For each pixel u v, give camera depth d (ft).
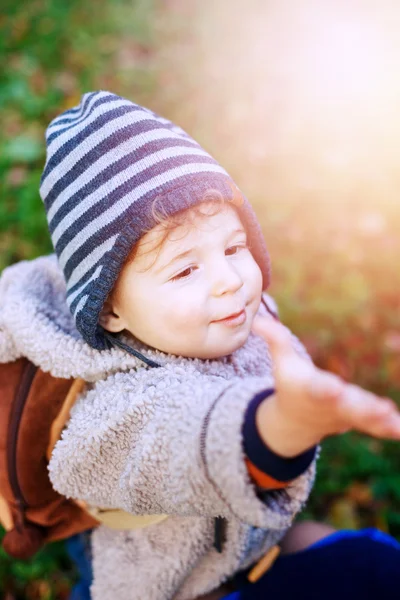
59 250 4.43
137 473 3.54
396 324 9.05
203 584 4.78
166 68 13.34
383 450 8.04
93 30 14.23
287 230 10.19
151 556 4.65
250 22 14.57
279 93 12.73
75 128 4.31
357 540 5.19
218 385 3.46
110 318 4.26
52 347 4.28
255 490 3.01
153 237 3.89
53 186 4.34
